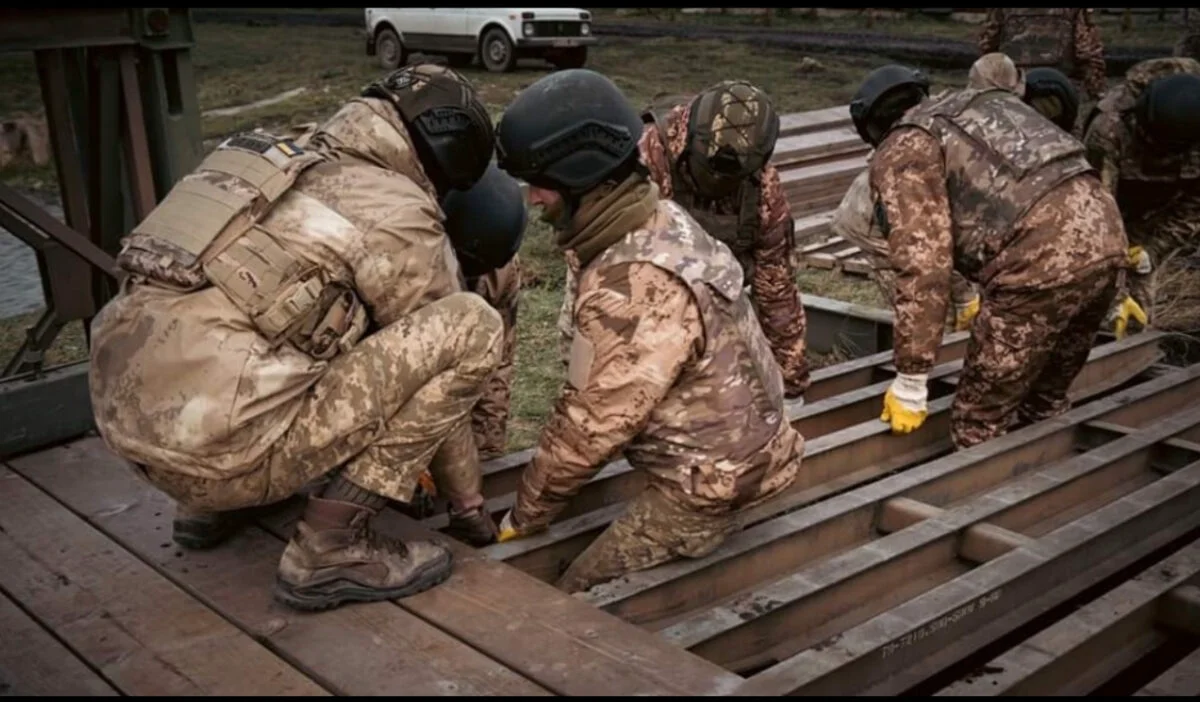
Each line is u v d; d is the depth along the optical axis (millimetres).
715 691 2289
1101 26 19297
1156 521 3271
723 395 2715
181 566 2861
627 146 2574
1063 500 3498
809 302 5434
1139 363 4836
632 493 3520
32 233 3592
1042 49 7973
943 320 3736
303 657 2451
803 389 4102
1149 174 4902
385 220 2490
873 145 4016
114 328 2465
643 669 2373
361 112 2596
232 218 2420
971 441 3887
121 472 3455
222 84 15180
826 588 2830
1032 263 3566
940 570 3119
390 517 3049
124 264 2473
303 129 2707
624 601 2783
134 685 2373
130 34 3738
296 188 2494
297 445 2514
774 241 3805
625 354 2609
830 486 3713
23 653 2510
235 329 2406
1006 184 3588
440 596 2682
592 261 2676
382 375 2521
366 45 18438
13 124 10844
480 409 3531
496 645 2479
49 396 3619
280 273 2402
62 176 3787
